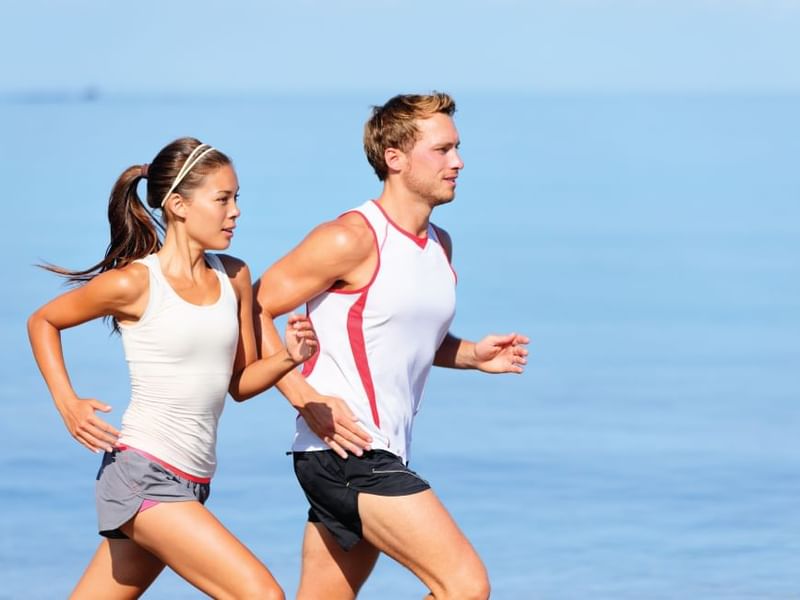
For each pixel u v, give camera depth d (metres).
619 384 35.09
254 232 67.00
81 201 87.00
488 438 28.38
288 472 24.86
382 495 12.76
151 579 12.82
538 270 59.97
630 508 22.66
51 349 12.27
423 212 13.41
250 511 22.12
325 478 13.11
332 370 13.25
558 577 18.70
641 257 64.69
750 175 120.06
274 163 127.25
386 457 13.01
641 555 19.83
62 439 27.66
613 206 90.56
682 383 35.31
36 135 194.75
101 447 12.00
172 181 12.31
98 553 12.76
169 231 12.52
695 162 140.75
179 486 12.23
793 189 103.69
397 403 13.31
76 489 23.59
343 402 12.87
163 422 12.30
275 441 27.52
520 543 20.47
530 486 24.23
